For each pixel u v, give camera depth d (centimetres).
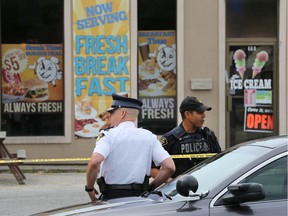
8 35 1892
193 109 847
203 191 631
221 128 1905
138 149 747
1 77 1889
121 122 766
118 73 1894
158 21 1919
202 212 604
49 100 1905
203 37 1898
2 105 1892
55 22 1898
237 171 630
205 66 1900
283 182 627
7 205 1331
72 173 1780
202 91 1903
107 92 1891
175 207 622
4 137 1619
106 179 747
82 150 1881
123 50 1892
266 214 600
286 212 602
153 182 763
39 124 1903
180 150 852
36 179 1680
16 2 1889
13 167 1589
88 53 1884
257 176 625
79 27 1878
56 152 1878
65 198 1413
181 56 1892
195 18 1895
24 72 1898
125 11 1891
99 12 1881
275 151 640
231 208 605
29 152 1872
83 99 1881
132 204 655
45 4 1895
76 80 1881
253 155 658
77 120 1881
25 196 1438
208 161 742
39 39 1898
